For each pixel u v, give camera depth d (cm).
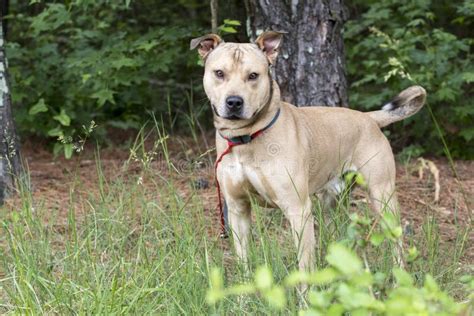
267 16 653
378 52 891
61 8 806
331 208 552
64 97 914
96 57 818
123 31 905
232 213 496
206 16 972
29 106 903
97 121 961
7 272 470
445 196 696
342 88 671
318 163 514
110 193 555
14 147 667
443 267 492
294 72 659
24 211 531
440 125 884
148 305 406
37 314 404
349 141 536
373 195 545
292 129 485
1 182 656
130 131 1005
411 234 537
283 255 490
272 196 484
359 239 311
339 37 670
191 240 445
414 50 852
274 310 394
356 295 256
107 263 467
